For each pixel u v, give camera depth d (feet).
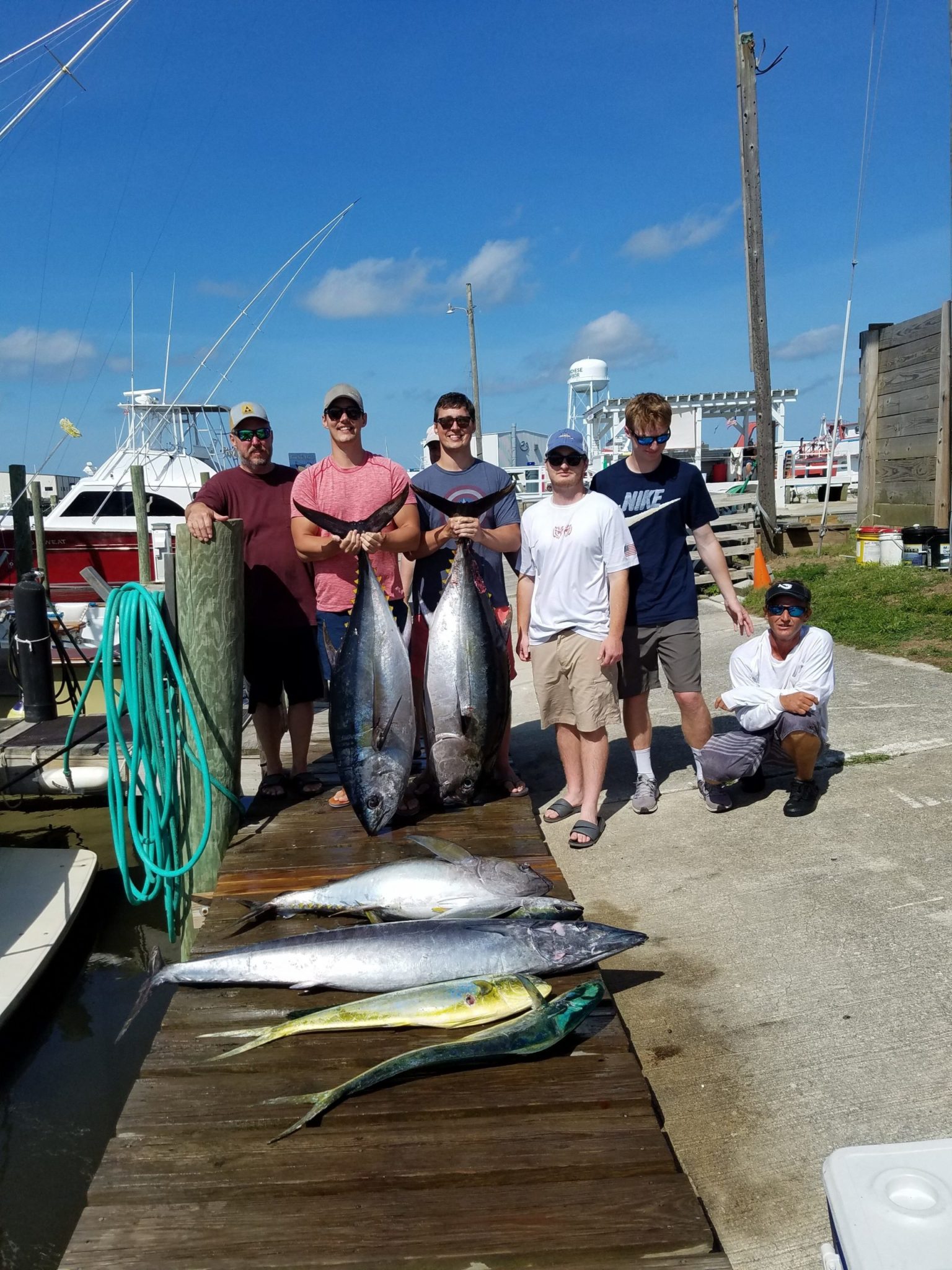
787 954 11.48
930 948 11.16
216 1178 7.13
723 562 15.69
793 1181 8.00
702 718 15.72
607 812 16.87
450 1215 6.72
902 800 15.15
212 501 15.06
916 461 37.32
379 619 13.37
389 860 13.00
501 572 15.80
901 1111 8.65
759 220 42.65
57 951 15.01
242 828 14.48
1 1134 11.58
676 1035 10.19
